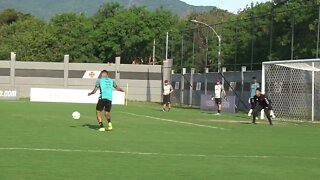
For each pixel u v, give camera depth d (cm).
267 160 1253
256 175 1033
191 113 3666
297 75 3353
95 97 5025
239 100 4353
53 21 8888
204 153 1350
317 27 3703
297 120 3178
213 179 977
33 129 1936
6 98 5422
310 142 1741
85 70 6700
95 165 1099
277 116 3356
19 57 8319
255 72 4156
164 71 5950
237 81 4409
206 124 2506
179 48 5562
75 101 5025
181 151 1377
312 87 3192
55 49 8381
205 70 4966
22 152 1270
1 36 9431
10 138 1593
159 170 1059
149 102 6309
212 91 4819
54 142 1503
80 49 8462
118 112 3459
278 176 1027
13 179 923
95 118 2655
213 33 4966
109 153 1295
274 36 4056
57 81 6681
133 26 8406
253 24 4288
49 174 980
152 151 1359
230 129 2223
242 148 1491
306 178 1012
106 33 8419
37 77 6662
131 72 6712
